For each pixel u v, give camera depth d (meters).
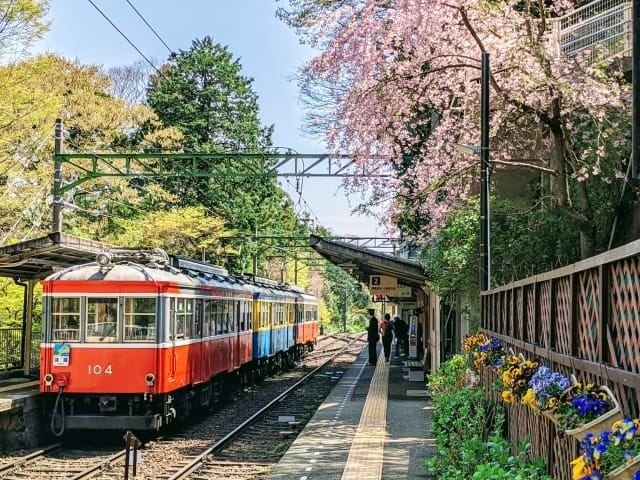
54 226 18.44
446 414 10.02
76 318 13.77
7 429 13.00
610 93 13.85
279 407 18.92
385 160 15.58
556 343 6.46
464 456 7.73
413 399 18.20
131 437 9.83
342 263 25.89
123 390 13.61
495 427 9.08
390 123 15.70
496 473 6.15
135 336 13.73
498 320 10.58
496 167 18.55
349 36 14.54
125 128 33.94
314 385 24.09
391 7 14.62
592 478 3.74
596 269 5.10
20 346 19.25
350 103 15.22
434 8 13.68
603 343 4.86
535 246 15.60
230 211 37.53
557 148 14.24
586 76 13.59
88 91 32.59
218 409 18.84
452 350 22.94
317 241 20.39
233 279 21.20
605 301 4.84
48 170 24.38
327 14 14.92
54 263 16.69
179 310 14.70
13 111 21.19
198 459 12.14
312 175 18.95
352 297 89.62
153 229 32.38
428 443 12.19
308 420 16.23
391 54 14.93
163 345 13.77
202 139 38.81
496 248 15.82
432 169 15.66
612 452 3.73
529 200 19.53
